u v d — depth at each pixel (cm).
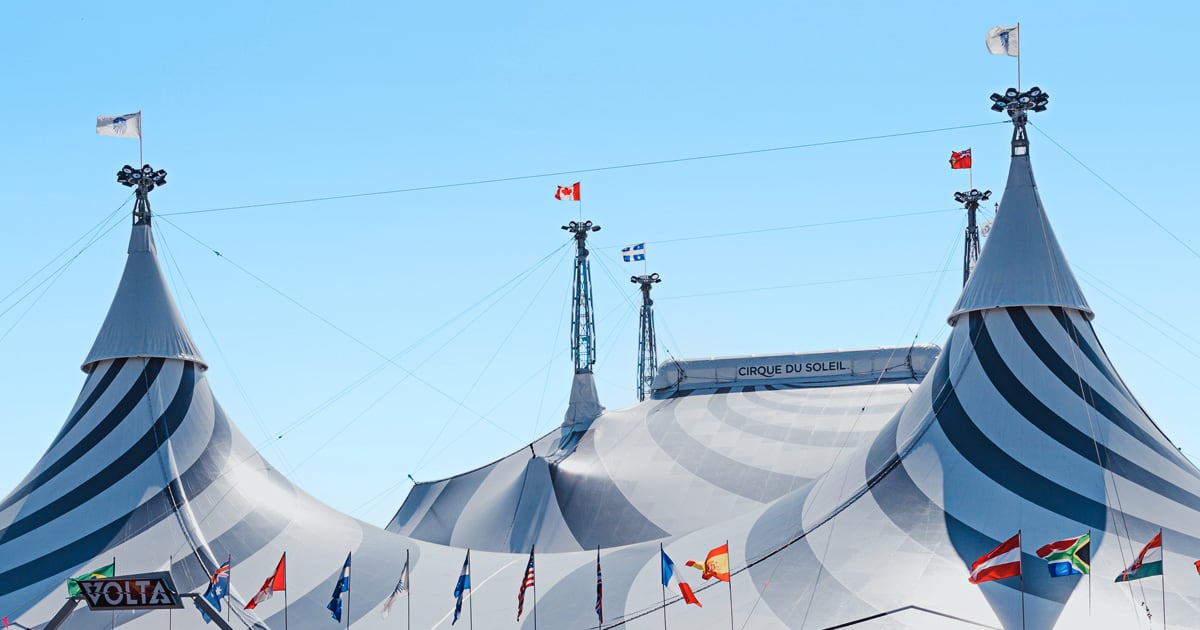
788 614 4409
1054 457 4675
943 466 4769
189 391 5838
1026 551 4391
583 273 7912
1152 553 4041
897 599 4294
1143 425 4909
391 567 5488
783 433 7031
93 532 5281
